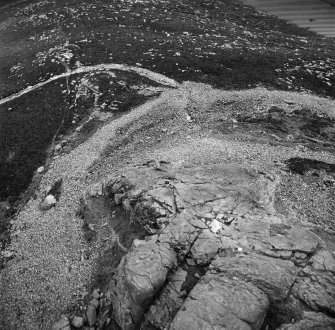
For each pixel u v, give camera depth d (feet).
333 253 93.76
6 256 131.13
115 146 163.53
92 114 184.44
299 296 80.12
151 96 190.80
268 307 79.51
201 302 77.87
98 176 147.33
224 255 90.79
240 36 256.73
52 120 185.98
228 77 198.90
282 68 204.33
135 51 226.99
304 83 192.95
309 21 298.56
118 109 185.16
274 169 132.16
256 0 338.13
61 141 173.58
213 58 213.25
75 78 209.36
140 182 121.49
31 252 128.98
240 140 153.89
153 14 287.48
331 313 77.25
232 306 76.69
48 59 230.68
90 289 109.09
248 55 215.92
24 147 174.09
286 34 274.16
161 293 87.92
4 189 157.07
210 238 95.14
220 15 303.27
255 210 106.83
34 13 317.42
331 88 188.55
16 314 114.01
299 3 321.73
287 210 111.96
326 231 103.55
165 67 209.15
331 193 121.49
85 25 272.72
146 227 108.17
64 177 154.10
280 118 166.81
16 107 199.93
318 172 130.62
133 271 88.48
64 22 284.61
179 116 176.04
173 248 94.22
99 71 210.79
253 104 177.58
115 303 92.38
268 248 90.38
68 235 127.65
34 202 149.28
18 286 120.47
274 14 314.76
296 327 73.61
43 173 160.97
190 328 74.13
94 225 124.06
